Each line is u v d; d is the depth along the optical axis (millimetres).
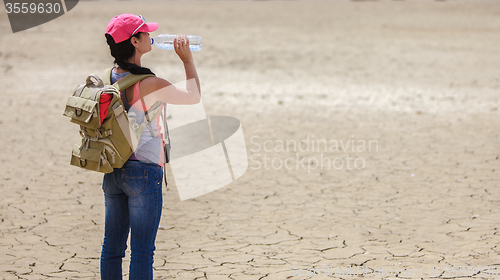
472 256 10594
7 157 18891
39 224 12539
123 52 7039
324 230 12305
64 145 20844
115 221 7375
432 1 136000
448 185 15656
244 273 9898
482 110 27703
